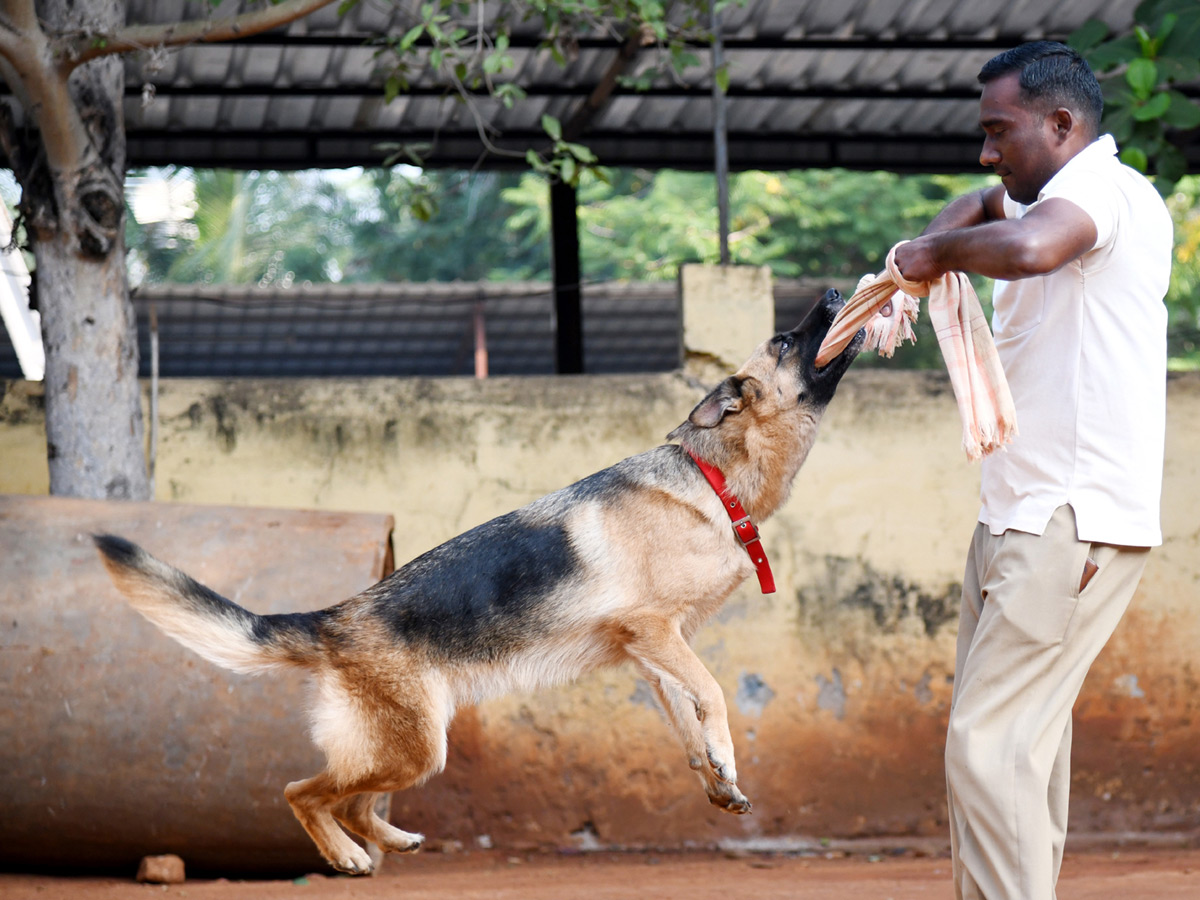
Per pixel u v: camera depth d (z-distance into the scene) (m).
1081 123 3.07
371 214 24.47
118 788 4.80
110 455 5.84
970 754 2.97
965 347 3.06
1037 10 7.73
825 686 6.48
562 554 3.96
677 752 6.35
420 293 13.13
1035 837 2.92
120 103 6.05
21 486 6.36
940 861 5.91
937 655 6.56
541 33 7.69
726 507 3.96
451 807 6.24
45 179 5.83
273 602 4.93
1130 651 6.57
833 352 3.46
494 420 6.60
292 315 14.16
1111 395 2.96
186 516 5.31
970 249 2.83
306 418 6.52
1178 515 6.67
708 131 9.23
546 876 5.48
